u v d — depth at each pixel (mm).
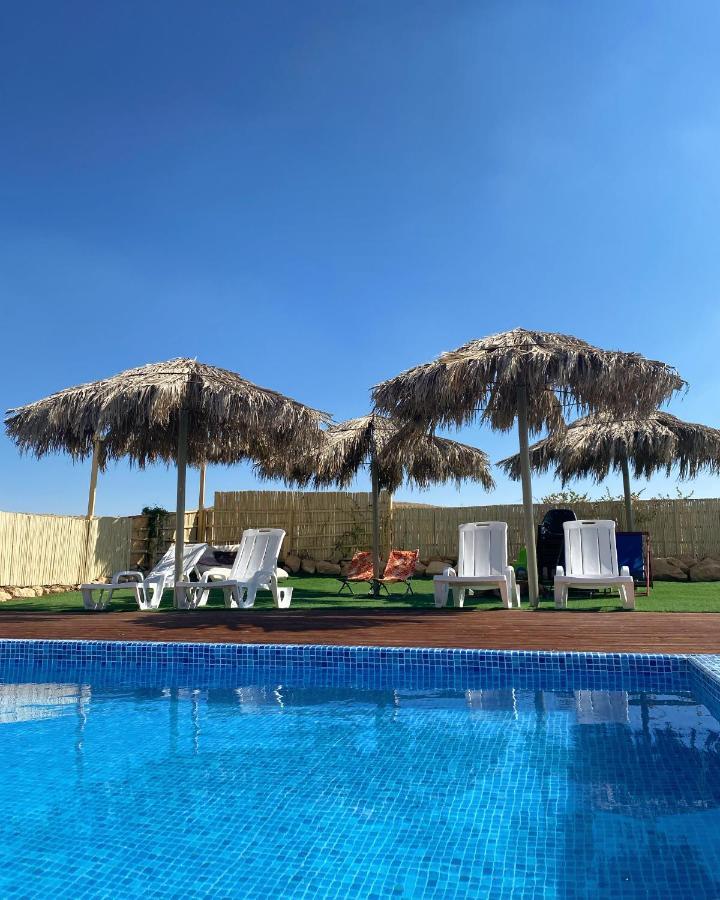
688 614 6719
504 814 2596
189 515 14859
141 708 4328
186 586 8188
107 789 2916
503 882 2096
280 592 8766
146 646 5426
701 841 2344
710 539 12953
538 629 5891
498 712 4066
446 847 2338
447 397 7879
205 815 2637
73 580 11750
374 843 2383
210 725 3916
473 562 8367
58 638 5758
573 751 3312
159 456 10523
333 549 14492
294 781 2994
